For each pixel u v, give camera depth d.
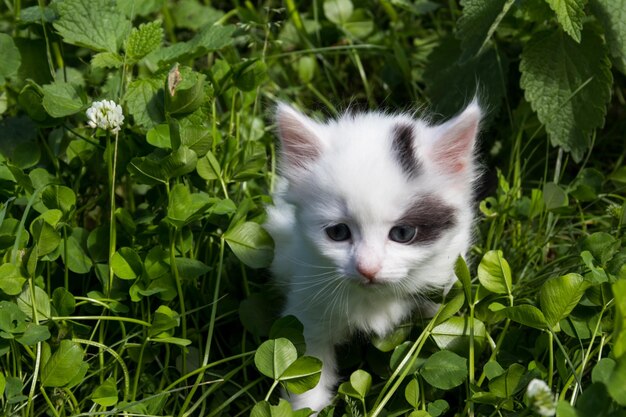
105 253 0.57
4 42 0.59
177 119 0.57
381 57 0.75
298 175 0.55
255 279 0.62
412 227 0.53
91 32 0.58
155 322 0.53
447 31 0.74
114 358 0.55
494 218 0.62
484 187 0.67
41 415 0.55
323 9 0.75
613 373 0.46
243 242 0.57
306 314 0.57
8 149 0.61
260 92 0.71
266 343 0.51
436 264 0.55
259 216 0.59
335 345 0.59
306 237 0.54
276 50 0.74
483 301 0.56
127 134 0.59
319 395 0.56
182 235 0.57
